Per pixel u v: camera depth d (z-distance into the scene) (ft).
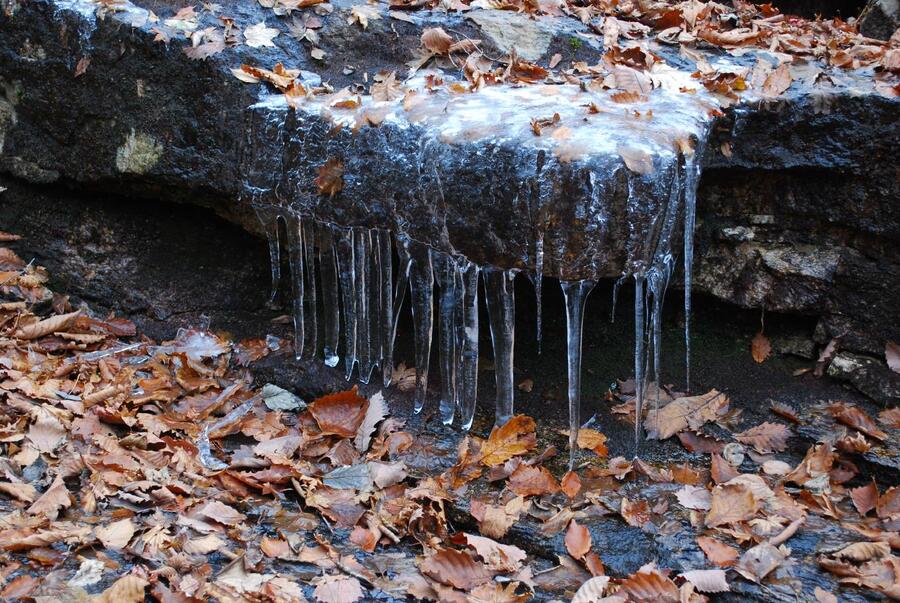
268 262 12.93
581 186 8.78
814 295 11.29
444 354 10.44
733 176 11.25
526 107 10.14
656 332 9.98
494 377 11.49
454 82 11.57
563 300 12.12
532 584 8.29
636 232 9.00
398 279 10.77
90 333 12.42
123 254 13.29
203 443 10.18
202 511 9.00
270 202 11.35
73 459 9.59
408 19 12.63
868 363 11.07
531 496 9.40
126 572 8.03
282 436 10.39
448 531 9.27
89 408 10.52
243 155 11.50
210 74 11.68
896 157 10.49
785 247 11.37
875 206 10.74
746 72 11.64
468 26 12.69
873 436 10.22
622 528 8.93
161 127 12.08
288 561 8.53
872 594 8.02
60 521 8.69
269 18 12.50
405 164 10.05
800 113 10.68
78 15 12.49
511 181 9.09
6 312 12.32
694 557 8.46
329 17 12.57
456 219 9.64
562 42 12.62
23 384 10.54
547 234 9.05
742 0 18.08
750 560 8.34
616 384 11.44
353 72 12.19
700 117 10.04
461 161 9.43
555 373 11.56
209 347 11.98
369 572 8.43
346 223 10.73
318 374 11.40
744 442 10.39
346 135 10.52
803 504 9.33
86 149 12.75
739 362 11.71
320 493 9.45
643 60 12.09
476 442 10.18
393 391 11.15
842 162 10.68
